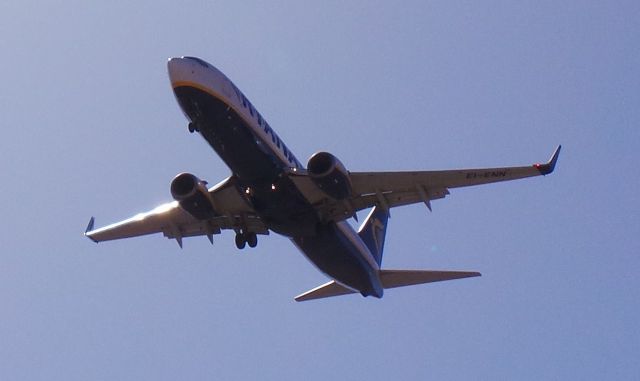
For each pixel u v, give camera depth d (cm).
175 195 15288
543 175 14262
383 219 18500
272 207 15362
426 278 17312
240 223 16238
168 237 17125
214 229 16750
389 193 15312
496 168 14500
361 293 17388
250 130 14638
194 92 14150
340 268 16750
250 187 15100
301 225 15638
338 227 16162
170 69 14150
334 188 14712
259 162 14775
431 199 15175
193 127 14662
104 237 17138
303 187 15225
